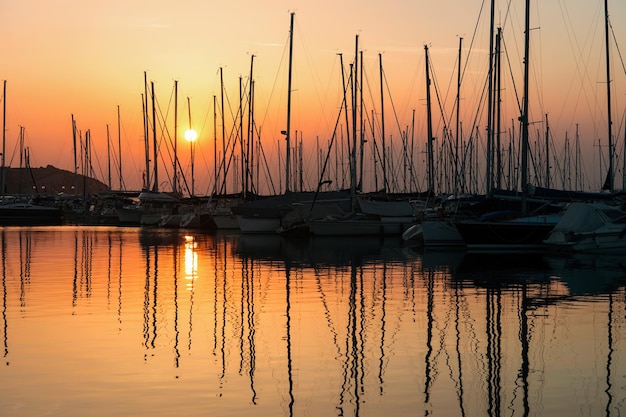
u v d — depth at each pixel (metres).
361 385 13.91
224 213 76.38
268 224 65.12
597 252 41.28
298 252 45.03
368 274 32.09
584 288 27.05
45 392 13.36
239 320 20.52
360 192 65.56
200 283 28.80
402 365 15.41
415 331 18.92
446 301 23.95
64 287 27.28
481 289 26.86
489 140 51.47
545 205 45.09
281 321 20.39
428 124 59.78
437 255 42.25
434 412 12.40
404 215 60.50
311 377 14.48
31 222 92.00
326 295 25.41
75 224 93.38
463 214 49.62
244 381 14.17
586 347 17.06
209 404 12.74
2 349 16.70
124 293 25.77
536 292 26.00
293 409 12.52
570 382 14.13
